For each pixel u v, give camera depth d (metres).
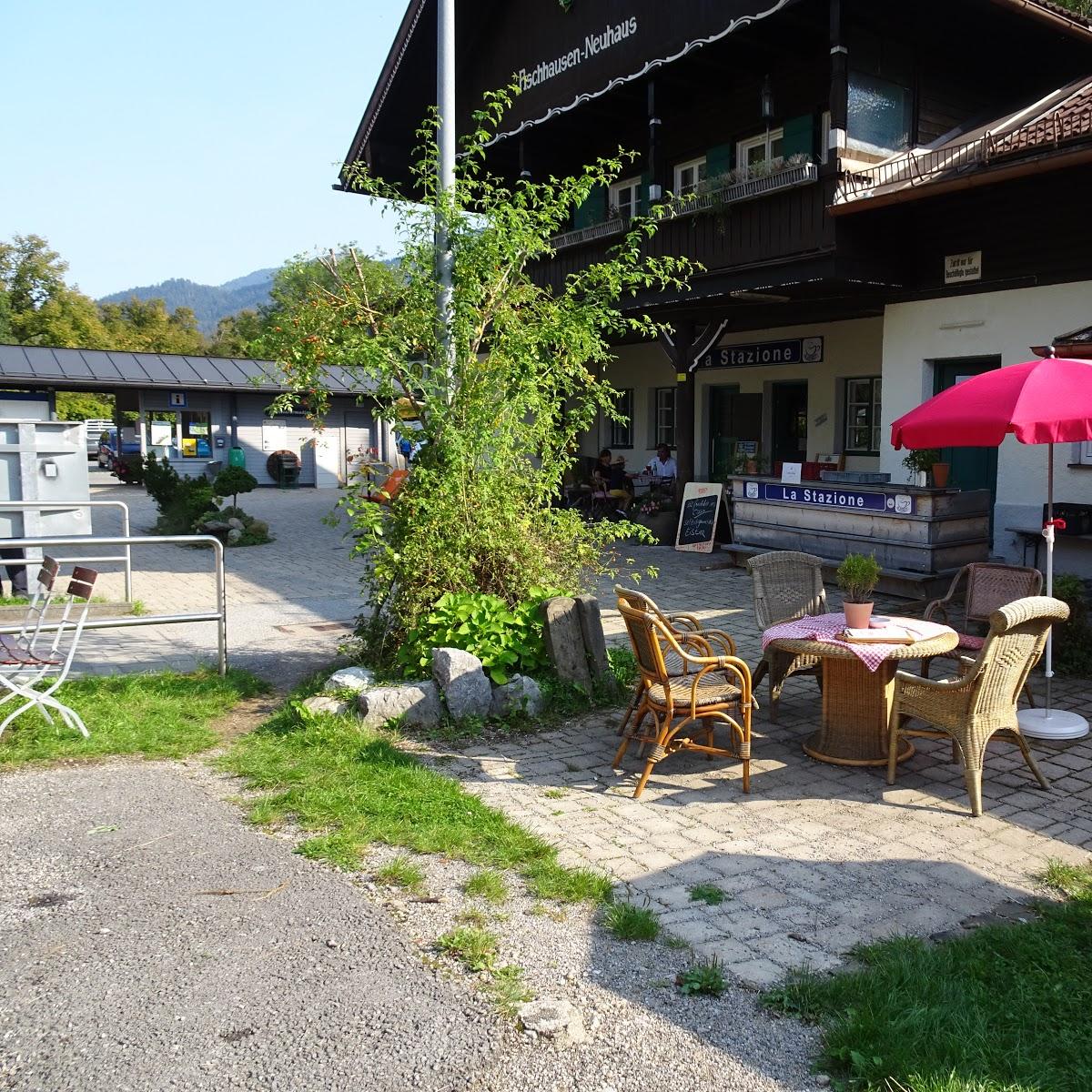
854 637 5.38
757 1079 2.77
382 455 30.08
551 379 7.20
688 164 15.76
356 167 7.25
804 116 13.22
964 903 3.90
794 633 5.64
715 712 5.22
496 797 5.03
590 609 6.77
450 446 6.64
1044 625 5.02
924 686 5.05
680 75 13.77
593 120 16.12
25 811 4.61
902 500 9.81
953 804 4.99
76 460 9.96
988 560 10.23
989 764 5.56
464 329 6.87
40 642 8.41
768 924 3.70
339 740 5.60
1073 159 8.62
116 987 3.12
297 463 28.95
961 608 9.33
